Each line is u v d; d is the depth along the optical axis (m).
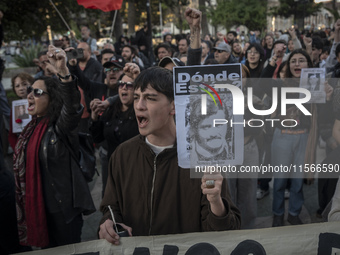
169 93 1.53
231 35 11.74
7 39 10.89
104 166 3.49
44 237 2.41
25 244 2.55
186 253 1.62
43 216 2.41
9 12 10.37
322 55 5.79
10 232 2.65
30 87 2.50
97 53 8.44
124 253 1.66
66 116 2.30
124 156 1.73
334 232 1.63
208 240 1.63
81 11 12.16
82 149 2.61
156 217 1.64
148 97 1.53
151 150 1.64
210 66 1.39
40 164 2.41
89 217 3.93
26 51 16.09
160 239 1.64
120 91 2.88
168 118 1.59
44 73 5.88
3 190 2.58
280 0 21.42
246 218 3.04
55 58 2.14
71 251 1.75
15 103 3.46
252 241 1.63
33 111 2.52
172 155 1.63
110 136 2.99
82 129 4.64
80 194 2.48
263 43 9.03
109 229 1.65
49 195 2.41
